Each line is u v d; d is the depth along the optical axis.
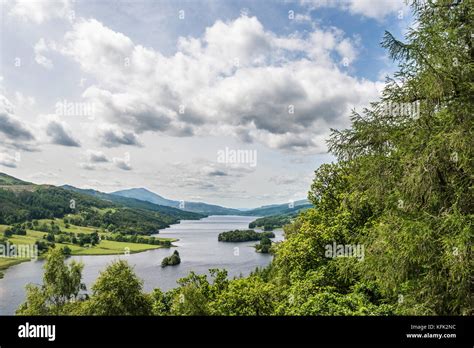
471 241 5.45
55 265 12.86
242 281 16.53
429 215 6.23
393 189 7.10
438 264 6.01
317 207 17.61
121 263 12.55
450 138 5.81
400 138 7.15
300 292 12.01
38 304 12.28
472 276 5.60
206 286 19.12
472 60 6.31
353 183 8.45
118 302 11.73
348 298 8.77
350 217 12.83
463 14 6.51
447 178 6.36
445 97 6.45
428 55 6.50
